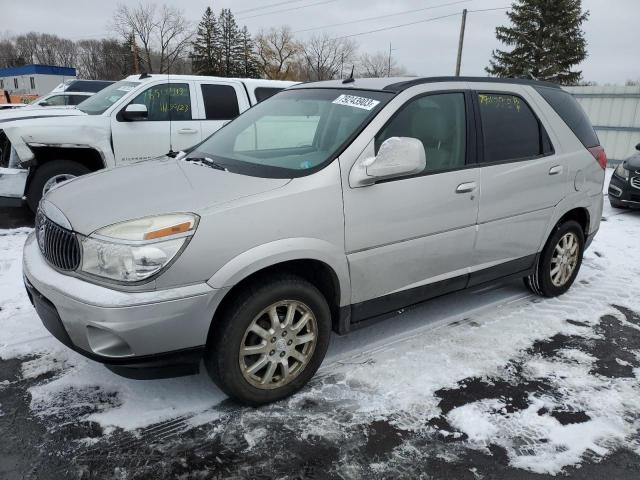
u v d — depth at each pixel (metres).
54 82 53.75
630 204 8.41
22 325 3.77
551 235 4.41
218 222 2.57
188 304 2.50
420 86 3.47
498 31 39.09
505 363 3.51
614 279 5.25
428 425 2.85
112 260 2.44
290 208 2.78
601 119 15.55
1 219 6.80
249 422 2.82
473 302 4.51
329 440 2.71
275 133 3.60
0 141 6.52
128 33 58.19
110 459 2.53
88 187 3.04
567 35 38.06
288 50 61.47
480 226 3.69
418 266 3.40
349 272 3.05
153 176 3.10
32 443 2.61
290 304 2.88
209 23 66.25
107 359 2.49
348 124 3.23
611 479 2.52
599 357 3.65
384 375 3.30
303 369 3.03
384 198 3.11
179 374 2.69
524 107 4.08
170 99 7.30
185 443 2.65
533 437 2.79
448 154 3.51
